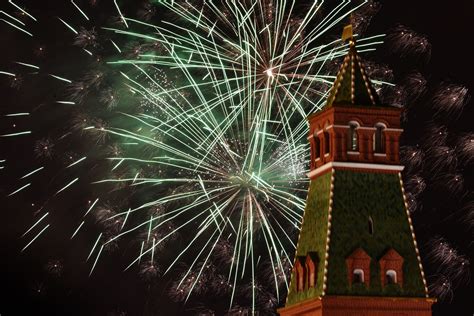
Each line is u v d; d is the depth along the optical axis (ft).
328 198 330.34
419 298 324.39
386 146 334.65
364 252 323.78
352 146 334.03
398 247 328.29
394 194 332.80
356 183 331.77
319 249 328.49
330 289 321.11
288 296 342.23
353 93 337.72
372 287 323.16
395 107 336.29
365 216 329.31
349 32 345.10
